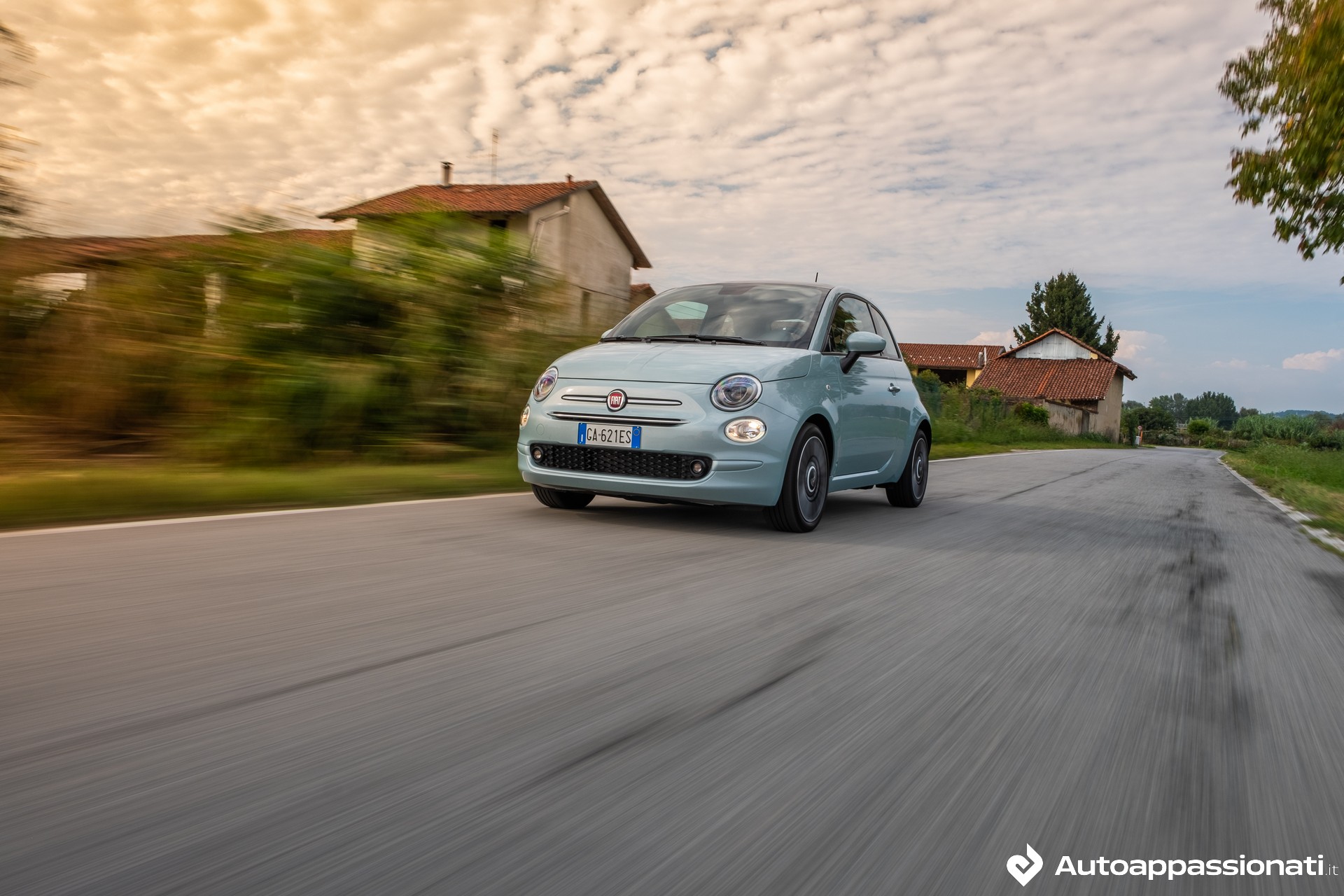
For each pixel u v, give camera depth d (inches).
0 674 88.0
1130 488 404.2
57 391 322.7
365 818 61.9
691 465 187.2
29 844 56.7
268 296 335.9
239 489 219.6
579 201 1206.3
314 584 130.9
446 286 360.2
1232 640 126.7
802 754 77.2
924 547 193.8
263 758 70.9
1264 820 68.7
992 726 86.7
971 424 1108.5
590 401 194.4
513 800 65.7
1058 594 151.9
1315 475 640.4
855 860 59.6
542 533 185.0
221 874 54.1
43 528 171.3
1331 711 97.3
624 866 57.4
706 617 122.9
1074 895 56.4
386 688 88.4
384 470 292.0
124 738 73.7
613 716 83.9
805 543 189.9
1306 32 423.2
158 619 109.6
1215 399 6801.2
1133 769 77.9
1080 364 2440.9
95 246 331.6
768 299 231.8
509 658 100.2
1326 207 434.0
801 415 196.4
